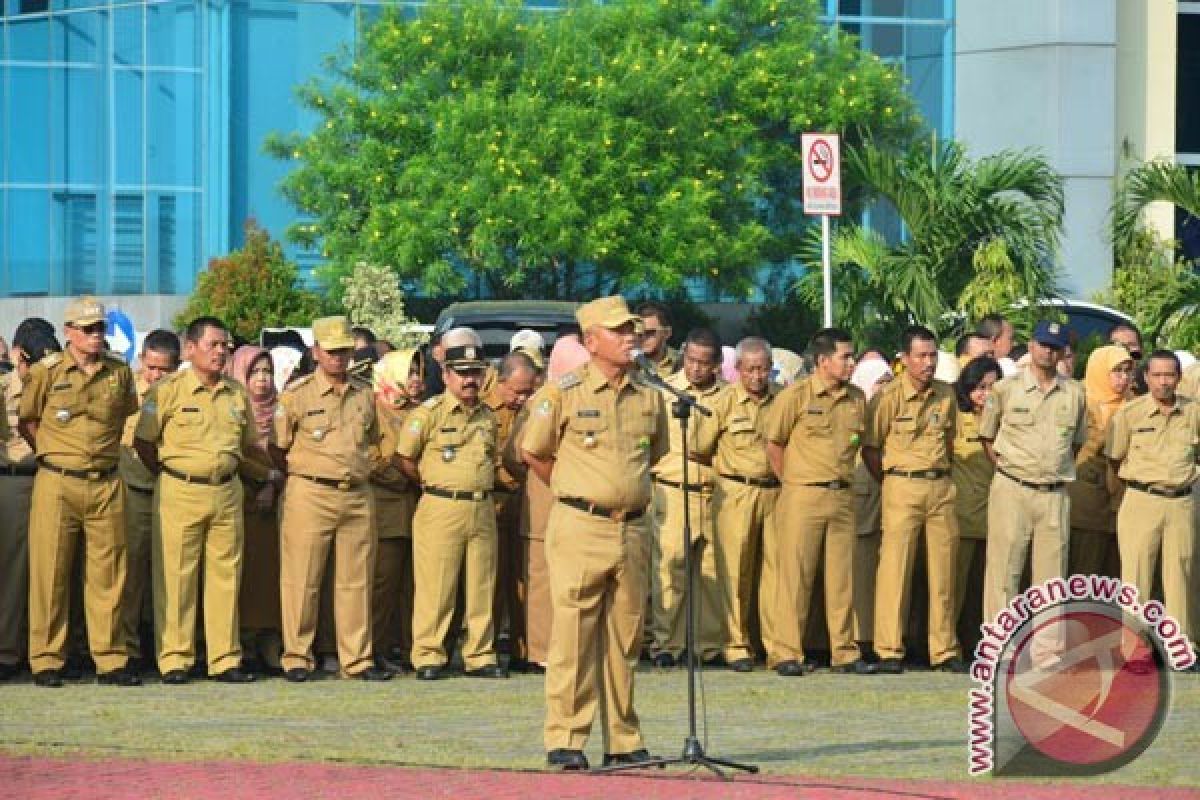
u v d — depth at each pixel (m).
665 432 16.81
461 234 44.53
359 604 22.19
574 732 16.41
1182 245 48.00
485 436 22.42
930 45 51.09
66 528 21.20
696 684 21.67
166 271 50.41
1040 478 22.48
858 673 22.86
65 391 21.11
